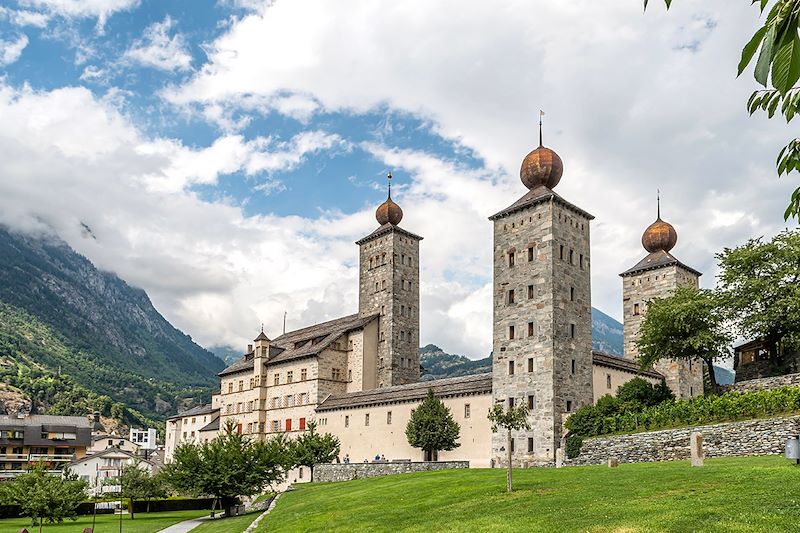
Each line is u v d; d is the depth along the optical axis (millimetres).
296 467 94125
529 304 75812
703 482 31516
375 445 89688
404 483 48906
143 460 148250
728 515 24188
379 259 112312
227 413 122688
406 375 107438
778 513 23484
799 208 10109
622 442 55969
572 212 79062
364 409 93125
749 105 8211
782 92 5660
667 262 102875
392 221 114375
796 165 9461
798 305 65938
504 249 80000
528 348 74562
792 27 5578
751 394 51562
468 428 78938
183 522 73312
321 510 43000
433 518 32812
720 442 48625
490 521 29719
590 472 40906
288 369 110188
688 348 72438
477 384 80500
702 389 98000
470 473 50625
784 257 69875
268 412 112375
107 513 93750
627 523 25344
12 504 82250
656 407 59375
